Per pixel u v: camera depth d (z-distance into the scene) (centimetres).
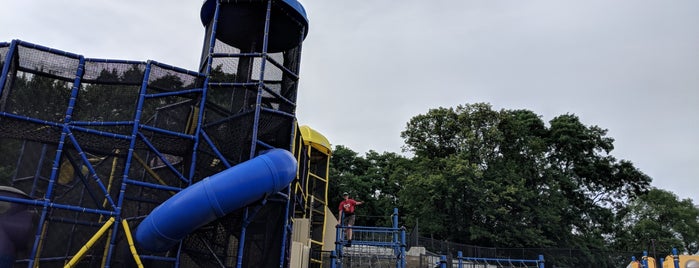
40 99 859
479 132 3719
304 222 1677
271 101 1097
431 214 3350
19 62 862
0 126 848
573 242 3594
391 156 4916
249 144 1008
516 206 3403
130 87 940
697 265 2302
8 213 793
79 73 898
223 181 800
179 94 974
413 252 2236
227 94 1033
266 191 842
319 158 2027
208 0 1155
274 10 1146
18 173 927
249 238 1030
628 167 4500
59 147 838
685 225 5009
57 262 892
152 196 987
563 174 4206
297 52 1198
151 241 811
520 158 3812
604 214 4294
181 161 1084
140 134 907
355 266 1449
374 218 4409
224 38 1228
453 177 3294
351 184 4453
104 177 993
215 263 944
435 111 3844
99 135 878
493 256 2891
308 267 1608
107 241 904
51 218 834
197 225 808
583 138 4409
